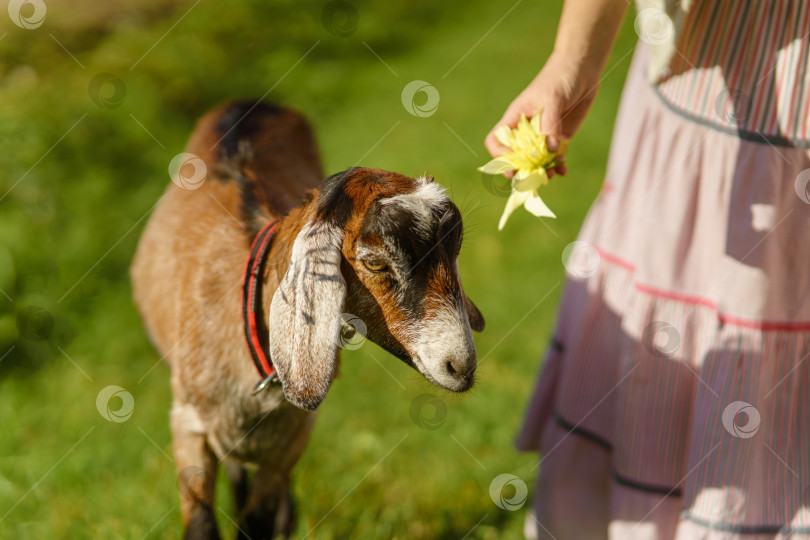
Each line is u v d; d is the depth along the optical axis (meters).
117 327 4.23
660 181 2.53
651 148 2.56
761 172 2.33
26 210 4.52
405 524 3.08
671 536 2.63
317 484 3.23
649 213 2.55
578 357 2.79
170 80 6.32
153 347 3.98
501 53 9.53
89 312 4.31
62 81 5.61
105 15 7.03
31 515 3.04
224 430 2.63
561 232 5.53
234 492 3.08
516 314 4.58
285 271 2.25
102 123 5.36
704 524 2.44
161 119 5.90
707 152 2.43
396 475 3.34
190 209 3.06
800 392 2.44
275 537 2.80
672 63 2.46
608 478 2.80
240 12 7.89
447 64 8.99
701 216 2.48
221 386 2.57
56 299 4.23
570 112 2.53
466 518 3.16
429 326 2.11
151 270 3.16
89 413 3.61
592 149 7.03
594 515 2.81
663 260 2.53
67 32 6.49
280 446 2.71
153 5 7.49
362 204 2.12
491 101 7.93
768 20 2.28
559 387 2.88
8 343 4.00
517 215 5.74
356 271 2.13
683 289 2.53
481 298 4.73
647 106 2.57
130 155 5.34
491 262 5.12
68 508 3.05
